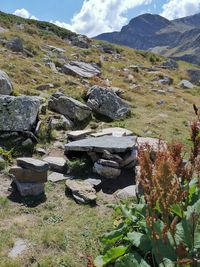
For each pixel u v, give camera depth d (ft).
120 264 21.81
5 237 29.60
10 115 50.67
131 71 140.56
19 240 29.43
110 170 42.32
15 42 128.77
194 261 19.86
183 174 22.95
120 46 245.04
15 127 50.26
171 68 192.44
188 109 83.56
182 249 17.20
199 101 99.86
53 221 32.83
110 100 68.03
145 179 19.76
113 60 175.52
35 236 29.96
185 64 268.00
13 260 26.66
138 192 35.50
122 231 25.95
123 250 23.88
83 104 63.87
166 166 17.04
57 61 125.59
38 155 47.78
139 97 90.22
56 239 29.32
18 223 31.94
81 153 47.98
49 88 81.15
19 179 37.91
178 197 18.57
